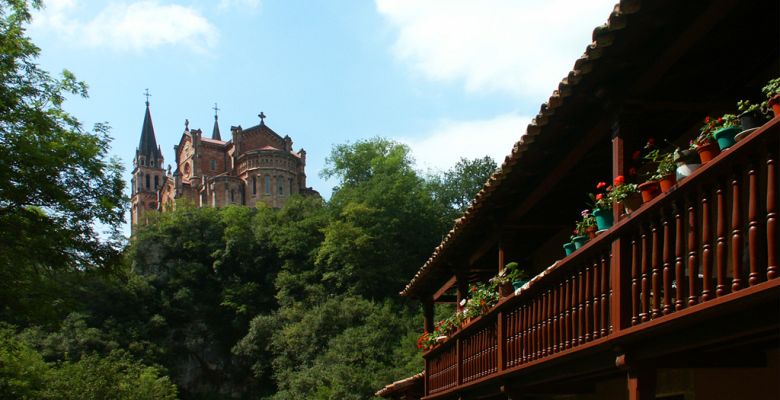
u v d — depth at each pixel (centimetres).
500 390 1114
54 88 1823
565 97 781
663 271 609
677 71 750
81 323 6800
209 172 11100
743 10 649
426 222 7756
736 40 707
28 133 1712
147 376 4553
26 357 2600
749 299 482
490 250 1488
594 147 965
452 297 2002
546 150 939
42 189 1686
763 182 701
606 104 768
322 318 6319
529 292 936
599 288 747
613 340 680
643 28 655
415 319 5906
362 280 7050
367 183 8269
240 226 8712
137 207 12000
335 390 5122
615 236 696
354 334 5788
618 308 680
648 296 636
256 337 7144
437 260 1579
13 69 1742
